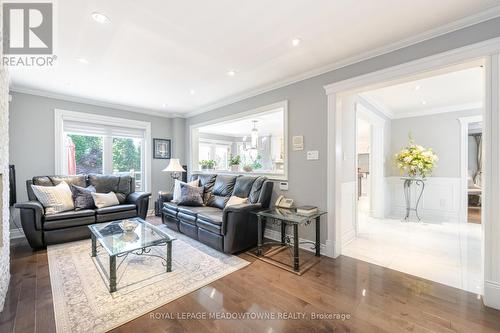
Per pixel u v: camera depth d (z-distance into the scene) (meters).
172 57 2.58
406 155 4.66
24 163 3.62
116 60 2.64
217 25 2.00
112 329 1.56
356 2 1.71
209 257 2.74
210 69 2.90
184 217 3.41
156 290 2.03
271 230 3.43
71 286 2.08
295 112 3.21
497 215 1.77
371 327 1.59
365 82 2.51
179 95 3.97
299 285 2.14
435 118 4.78
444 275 2.33
